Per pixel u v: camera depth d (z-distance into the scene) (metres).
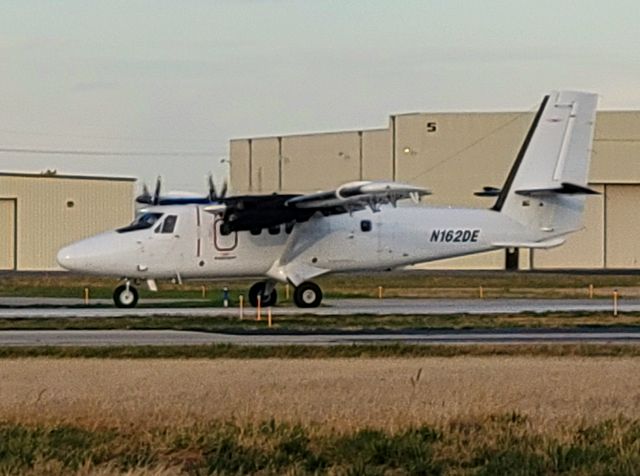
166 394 36.09
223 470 24.89
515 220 78.00
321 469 25.16
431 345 50.66
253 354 47.66
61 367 43.91
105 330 58.16
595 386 38.03
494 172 151.12
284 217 73.38
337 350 48.66
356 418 29.98
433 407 32.06
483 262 148.88
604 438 27.44
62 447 26.48
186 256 73.06
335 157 165.88
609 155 147.62
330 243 75.12
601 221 148.62
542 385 38.25
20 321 62.62
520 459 25.50
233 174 182.25
